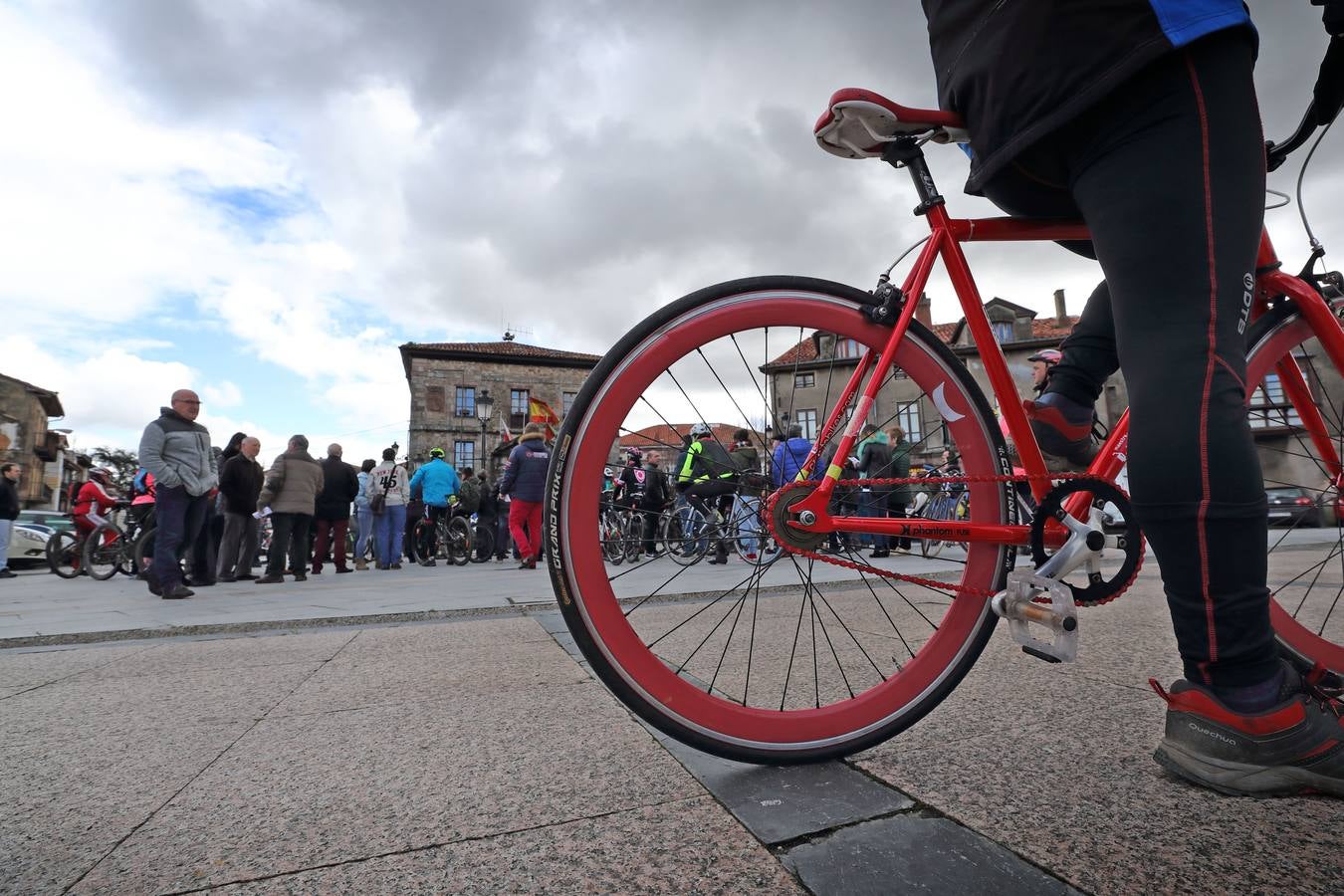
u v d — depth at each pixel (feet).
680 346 4.06
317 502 28.50
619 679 3.79
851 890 2.62
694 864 2.85
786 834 3.09
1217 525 3.29
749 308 4.16
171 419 17.53
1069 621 3.77
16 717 5.46
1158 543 3.49
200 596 17.34
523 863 2.90
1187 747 3.53
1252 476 3.30
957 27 3.96
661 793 3.59
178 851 3.10
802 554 4.17
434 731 4.79
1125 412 4.40
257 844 3.16
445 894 2.68
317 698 5.84
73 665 7.63
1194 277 3.29
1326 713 3.46
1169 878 2.66
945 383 4.39
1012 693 5.21
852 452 4.22
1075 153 3.62
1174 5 3.12
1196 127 3.24
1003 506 4.40
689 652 7.09
